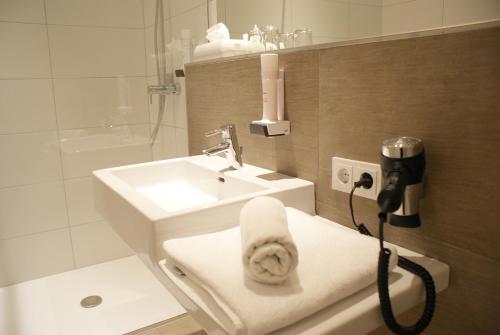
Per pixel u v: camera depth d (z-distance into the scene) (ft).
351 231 2.60
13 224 6.45
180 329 5.17
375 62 2.48
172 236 2.44
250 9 4.35
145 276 6.63
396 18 2.72
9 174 6.31
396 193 1.98
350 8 3.07
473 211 2.08
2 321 5.36
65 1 6.33
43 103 6.42
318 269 1.93
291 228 2.42
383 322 1.92
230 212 2.67
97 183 3.65
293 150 3.32
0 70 6.00
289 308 1.67
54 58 6.39
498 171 1.95
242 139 3.98
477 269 2.11
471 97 2.01
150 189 4.19
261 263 1.79
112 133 7.12
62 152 6.70
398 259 2.21
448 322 2.30
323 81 2.89
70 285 6.40
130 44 7.04
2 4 5.87
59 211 6.81
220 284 1.81
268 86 3.20
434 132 2.21
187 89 4.96
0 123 6.13
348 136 2.76
